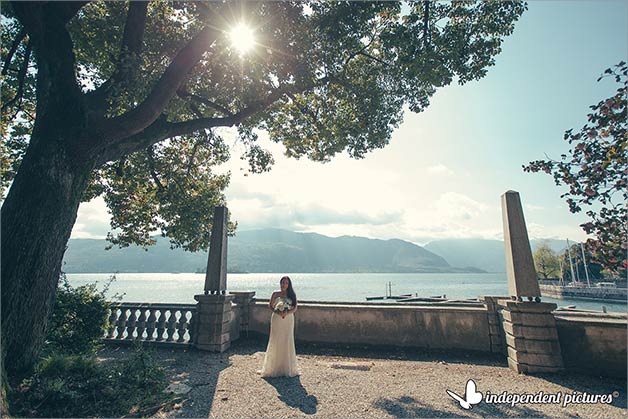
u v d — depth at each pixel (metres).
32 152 5.77
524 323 7.15
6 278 5.13
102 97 6.64
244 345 9.63
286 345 6.70
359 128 10.88
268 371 6.62
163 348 9.08
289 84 9.29
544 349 6.94
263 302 10.75
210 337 8.87
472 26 9.04
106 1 9.24
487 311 8.64
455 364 7.77
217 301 9.04
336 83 10.61
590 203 4.16
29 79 9.81
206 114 11.86
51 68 5.99
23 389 4.61
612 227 3.94
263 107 9.38
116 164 11.82
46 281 5.47
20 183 5.58
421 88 10.41
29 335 5.22
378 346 9.23
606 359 6.77
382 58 10.77
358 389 5.89
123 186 13.16
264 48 8.80
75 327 7.75
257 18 7.87
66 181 5.80
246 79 9.98
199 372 6.92
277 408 5.01
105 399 4.79
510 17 8.66
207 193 13.40
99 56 9.58
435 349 8.85
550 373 6.82
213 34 7.17
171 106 10.21
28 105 10.70
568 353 7.09
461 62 8.96
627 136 3.81
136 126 6.27
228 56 10.03
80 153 5.96
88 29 9.25
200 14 7.59
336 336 9.56
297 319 9.91
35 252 5.34
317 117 12.20
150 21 9.96
